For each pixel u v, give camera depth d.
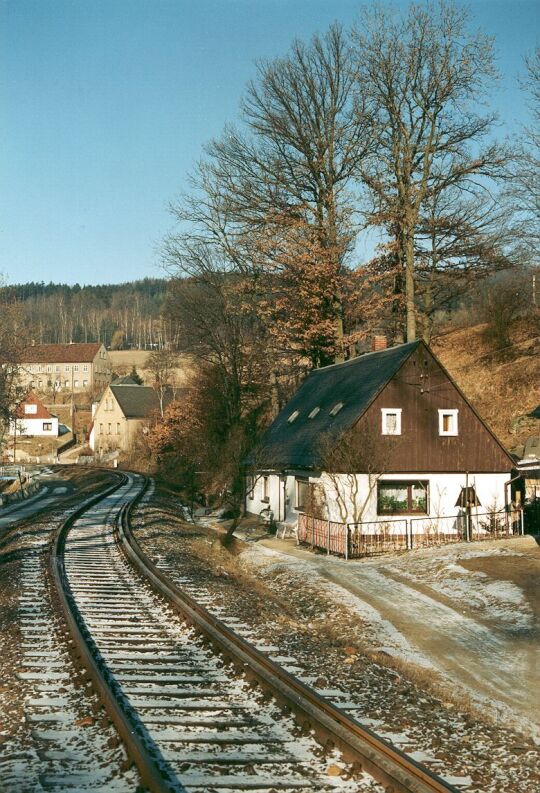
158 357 104.12
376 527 29.12
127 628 12.78
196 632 12.27
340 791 6.47
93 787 6.48
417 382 30.88
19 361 56.97
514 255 37.81
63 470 93.31
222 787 6.49
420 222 39.72
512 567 22.53
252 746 7.46
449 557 24.73
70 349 170.75
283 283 42.31
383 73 39.12
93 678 9.38
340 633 15.93
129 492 50.56
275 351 46.06
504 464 31.39
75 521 31.73
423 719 8.87
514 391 45.31
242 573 23.11
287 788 6.52
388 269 41.41
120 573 18.69
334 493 29.72
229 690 9.33
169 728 7.91
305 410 38.16
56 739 7.63
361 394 32.00
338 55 41.97
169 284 49.03
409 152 39.19
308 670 10.64
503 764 7.57
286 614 16.72
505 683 12.91
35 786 6.49
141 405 113.81
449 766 7.30
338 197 41.47
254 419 50.28
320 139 41.81
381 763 6.69
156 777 6.30
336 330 42.06
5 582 17.28
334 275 40.31
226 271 45.47
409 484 30.62
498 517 30.19
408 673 12.22
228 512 41.00
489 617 17.67
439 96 38.12
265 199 42.47
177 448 65.81
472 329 59.25
